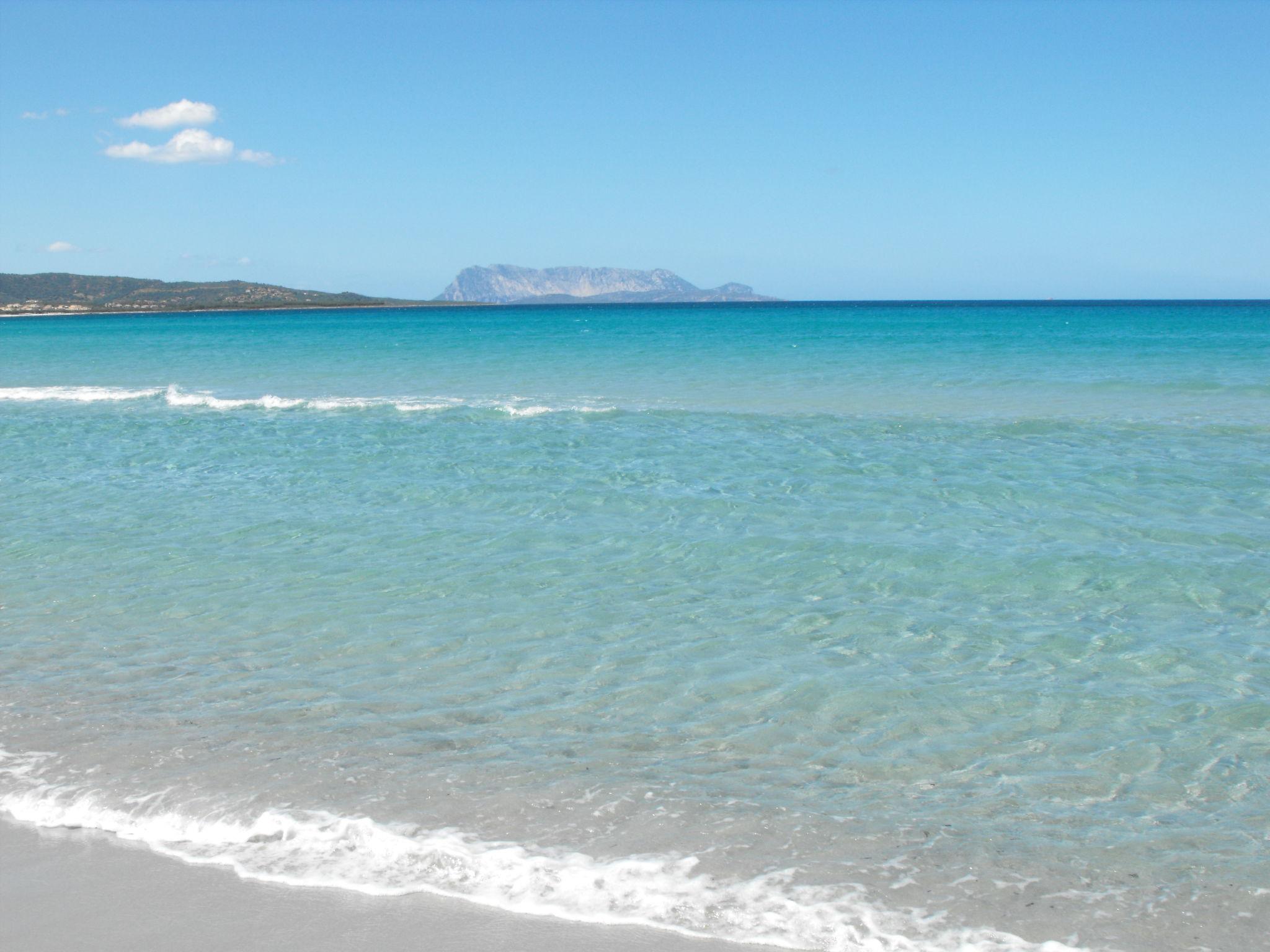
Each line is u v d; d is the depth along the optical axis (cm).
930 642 761
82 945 430
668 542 1050
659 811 523
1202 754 579
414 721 637
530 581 929
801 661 728
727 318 9244
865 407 2064
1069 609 828
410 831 508
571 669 719
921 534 1062
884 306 17112
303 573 961
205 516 1195
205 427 1905
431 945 424
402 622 820
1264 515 1116
